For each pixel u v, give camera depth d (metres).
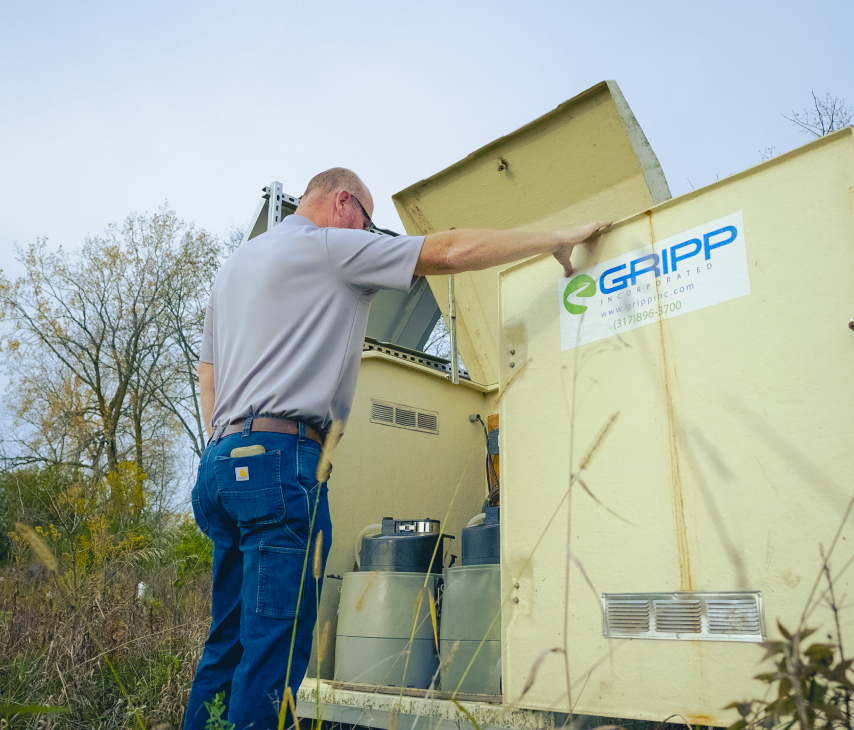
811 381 1.21
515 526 1.60
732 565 1.23
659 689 1.27
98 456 17.22
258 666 1.33
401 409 3.05
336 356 1.59
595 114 2.00
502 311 1.80
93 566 3.75
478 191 2.41
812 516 1.16
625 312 1.52
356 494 2.75
